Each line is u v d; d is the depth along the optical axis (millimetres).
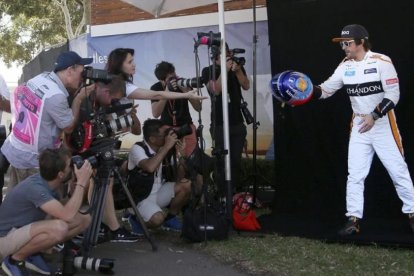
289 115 5832
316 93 4969
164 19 8320
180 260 4656
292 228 5305
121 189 5230
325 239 4902
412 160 5266
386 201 5449
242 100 5984
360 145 4867
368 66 4746
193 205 5152
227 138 5234
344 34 4824
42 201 3877
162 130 5223
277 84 4809
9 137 4477
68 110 4301
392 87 4668
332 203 5684
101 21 8898
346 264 4312
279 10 5730
